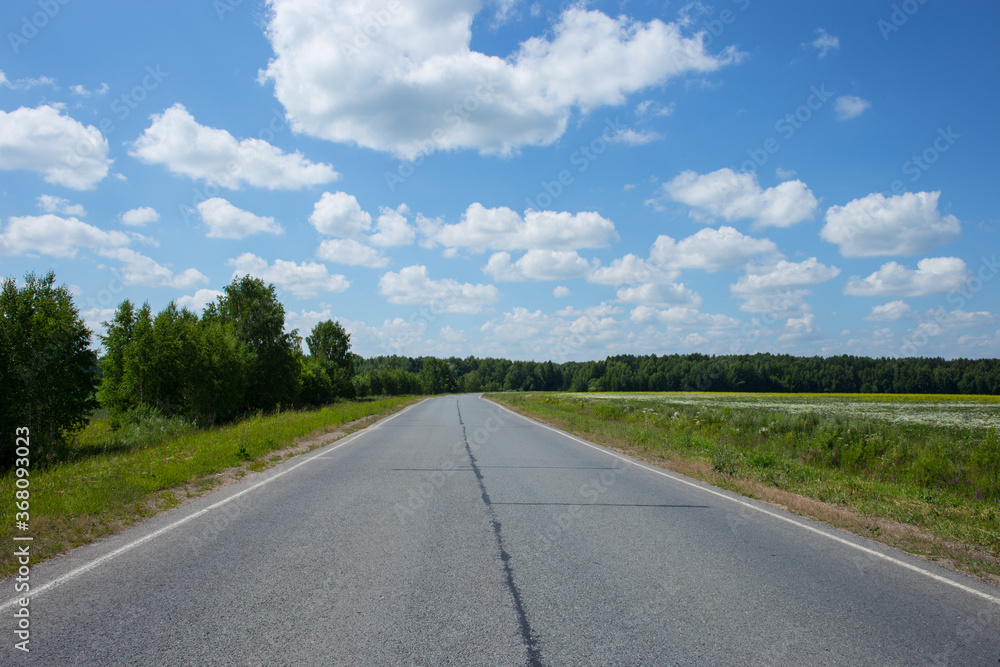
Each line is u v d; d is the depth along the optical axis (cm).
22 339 1327
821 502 809
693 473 1017
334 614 372
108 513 658
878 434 1424
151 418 1964
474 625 358
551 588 428
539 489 844
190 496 777
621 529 611
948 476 1089
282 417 2389
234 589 417
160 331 2186
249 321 3347
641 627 359
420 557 502
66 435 1502
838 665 312
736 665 310
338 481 905
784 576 463
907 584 451
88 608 378
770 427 1809
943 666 312
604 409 2944
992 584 458
